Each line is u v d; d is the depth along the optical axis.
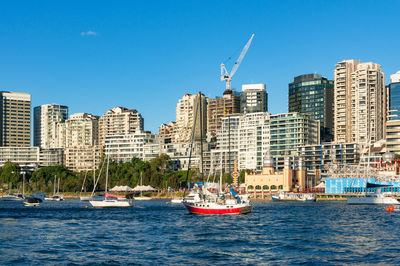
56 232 105.44
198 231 107.31
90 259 74.56
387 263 71.62
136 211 166.38
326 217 141.25
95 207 189.38
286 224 121.44
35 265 70.38
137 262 72.69
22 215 148.50
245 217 139.62
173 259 74.94
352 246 86.12
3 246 86.12
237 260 74.44
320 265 70.69
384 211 166.50
